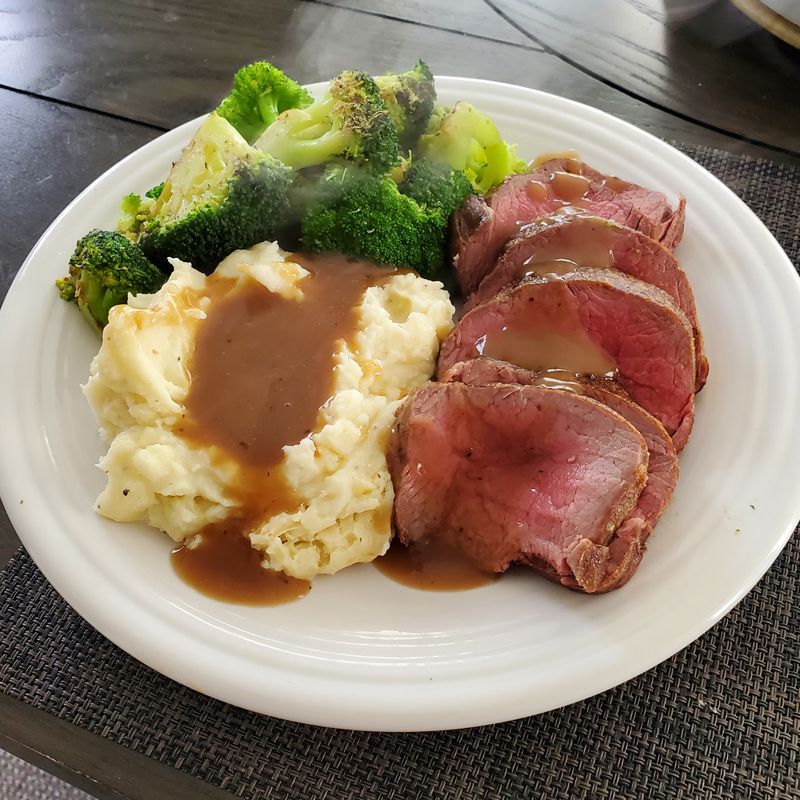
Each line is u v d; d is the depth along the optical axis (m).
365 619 0.26
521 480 0.28
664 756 0.24
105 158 0.41
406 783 0.24
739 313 0.32
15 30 0.47
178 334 0.29
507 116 0.38
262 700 0.24
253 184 0.31
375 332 0.30
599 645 0.24
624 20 0.36
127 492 0.27
